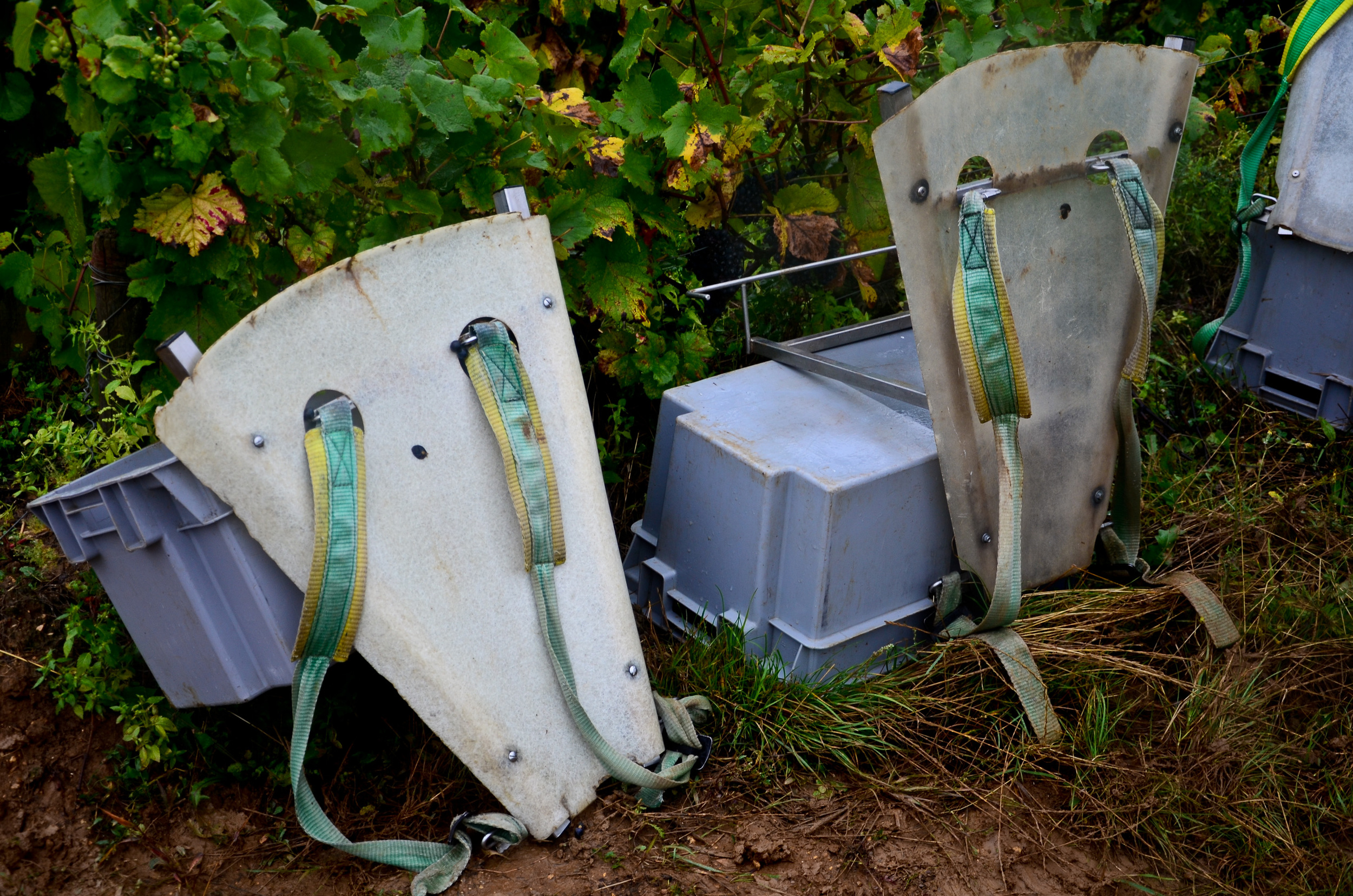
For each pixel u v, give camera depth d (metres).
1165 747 2.19
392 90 2.05
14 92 2.38
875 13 3.00
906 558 2.29
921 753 2.14
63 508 1.72
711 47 2.74
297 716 1.72
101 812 1.94
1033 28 3.06
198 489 1.67
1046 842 1.99
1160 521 2.78
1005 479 2.12
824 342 2.71
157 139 1.87
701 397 2.47
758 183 2.97
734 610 2.30
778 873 1.89
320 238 2.12
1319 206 2.93
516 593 1.88
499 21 2.48
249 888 1.85
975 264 2.02
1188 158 4.04
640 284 2.58
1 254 2.67
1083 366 2.34
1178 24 3.98
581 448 1.98
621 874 1.87
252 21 1.77
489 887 1.83
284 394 1.69
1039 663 2.32
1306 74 2.88
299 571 1.69
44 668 1.98
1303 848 2.00
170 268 2.00
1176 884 1.93
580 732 1.93
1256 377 3.25
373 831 1.97
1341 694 2.30
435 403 1.83
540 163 2.36
